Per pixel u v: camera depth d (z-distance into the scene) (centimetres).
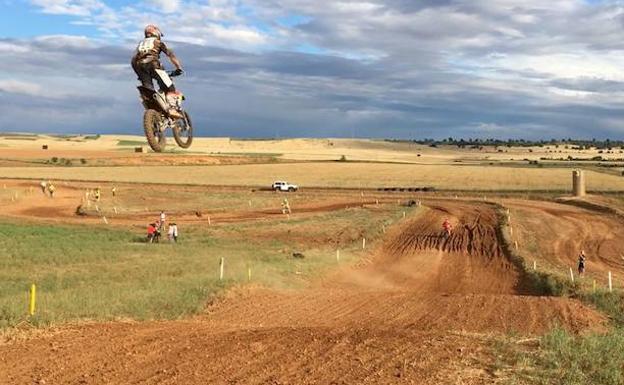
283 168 13988
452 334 1598
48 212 7206
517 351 1416
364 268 4059
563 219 6806
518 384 1185
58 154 17162
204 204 8244
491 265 4234
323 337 1516
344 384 1147
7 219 6284
